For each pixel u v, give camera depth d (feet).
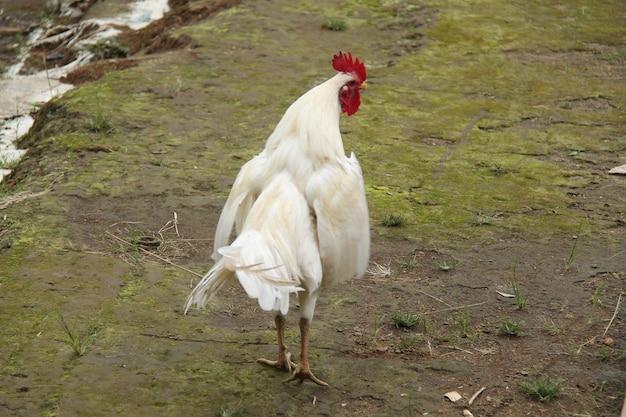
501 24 50.47
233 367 20.36
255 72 42.68
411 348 21.58
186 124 36.47
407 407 19.03
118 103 38.32
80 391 18.94
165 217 28.40
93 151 33.30
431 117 38.14
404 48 46.80
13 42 54.95
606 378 20.30
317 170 19.27
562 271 25.61
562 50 47.03
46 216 27.61
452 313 23.22
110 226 27.45
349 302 23.77
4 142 37.91
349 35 48.49
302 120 19.53
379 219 28.78
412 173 32.55
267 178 19.56
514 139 36.01
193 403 18.84
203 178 31.45
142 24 55.26
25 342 20.62
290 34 48.19
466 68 44.14
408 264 25.90
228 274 17.40
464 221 28.84
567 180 32.35
